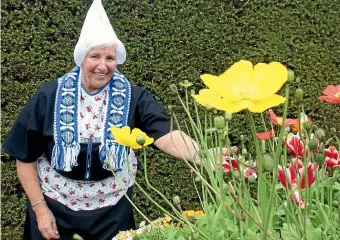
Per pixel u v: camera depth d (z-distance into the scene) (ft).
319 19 12.28
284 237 4.30
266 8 12.10
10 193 11.92
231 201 5.07
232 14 11.98
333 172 5.84
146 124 7.25
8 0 11.53
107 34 7.04
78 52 7.08
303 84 12.25
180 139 7.00
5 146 7.42
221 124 4.02
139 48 11.76
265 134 4.66
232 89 3.40
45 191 7.46
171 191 11.87
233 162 5.08
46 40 11.65
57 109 7.22
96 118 7.23
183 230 4.83
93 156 7.17
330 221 4.50
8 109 11.66
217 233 4.52
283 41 12.18
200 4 11.91
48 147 7.32
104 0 11.66
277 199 5.06
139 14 11.73
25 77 11.66
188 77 11.85
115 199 7.43
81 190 7.32
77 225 7.31
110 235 7.36
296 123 4.98
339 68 12.41
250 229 4.34
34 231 7.54
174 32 11.84
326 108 12.32
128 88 7.34
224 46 11.99
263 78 3.39
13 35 11.56
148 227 5.65
